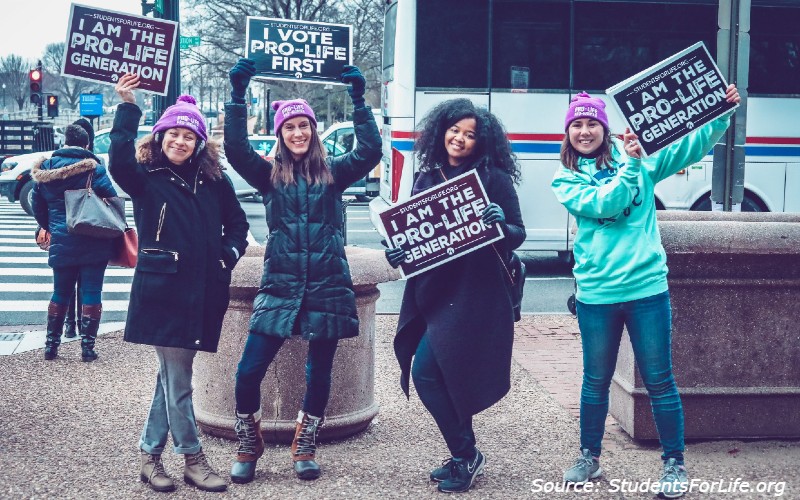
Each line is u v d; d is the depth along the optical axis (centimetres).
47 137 3064
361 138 468
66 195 732
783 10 1294
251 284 507
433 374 444
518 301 475
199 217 447
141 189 445
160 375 452
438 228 441
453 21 1234
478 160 454
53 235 747
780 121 1304
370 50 4297
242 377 454
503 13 1238
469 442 452
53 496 441
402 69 1232
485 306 443
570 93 1252
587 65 1254
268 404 522
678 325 512
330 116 5175
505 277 454
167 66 475
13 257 1541
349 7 4247
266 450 516
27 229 1927
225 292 456
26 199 2042
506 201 446
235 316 522
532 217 1262
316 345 464
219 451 514
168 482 450
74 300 855
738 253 500
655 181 457
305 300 448
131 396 634
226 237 464
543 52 1247
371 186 1997
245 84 469
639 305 438
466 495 443
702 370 515
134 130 443
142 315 437
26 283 1284
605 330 446
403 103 1234
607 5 1250
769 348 516
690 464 485
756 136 1303
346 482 463
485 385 438
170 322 436
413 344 465
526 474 474
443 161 459
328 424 525
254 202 2502
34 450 511
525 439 536
